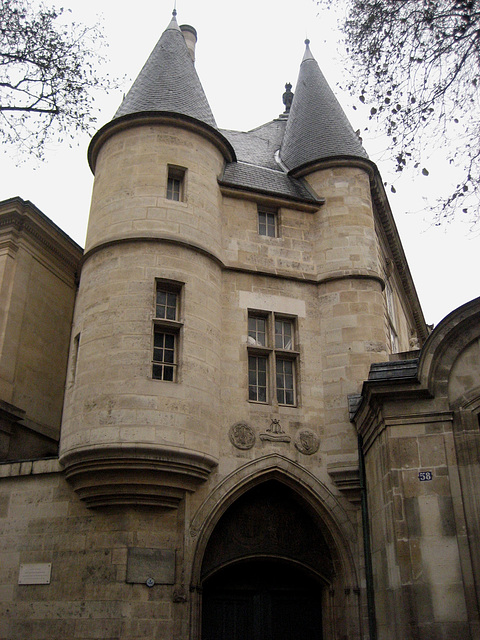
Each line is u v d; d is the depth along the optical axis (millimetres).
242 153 20984
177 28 19766
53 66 12508
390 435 12414
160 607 12805
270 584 15281
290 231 17828
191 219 15891
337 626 14602
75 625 12797
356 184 18500
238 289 16531
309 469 15328
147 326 14414
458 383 12461
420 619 11023
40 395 19484
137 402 13641
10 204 19438
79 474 13547
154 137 16469
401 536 11641
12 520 14266
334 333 16750
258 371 16219
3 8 12141
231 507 15016
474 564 11148
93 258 15500
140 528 13289
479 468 11766
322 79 21984
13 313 18922
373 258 17688
